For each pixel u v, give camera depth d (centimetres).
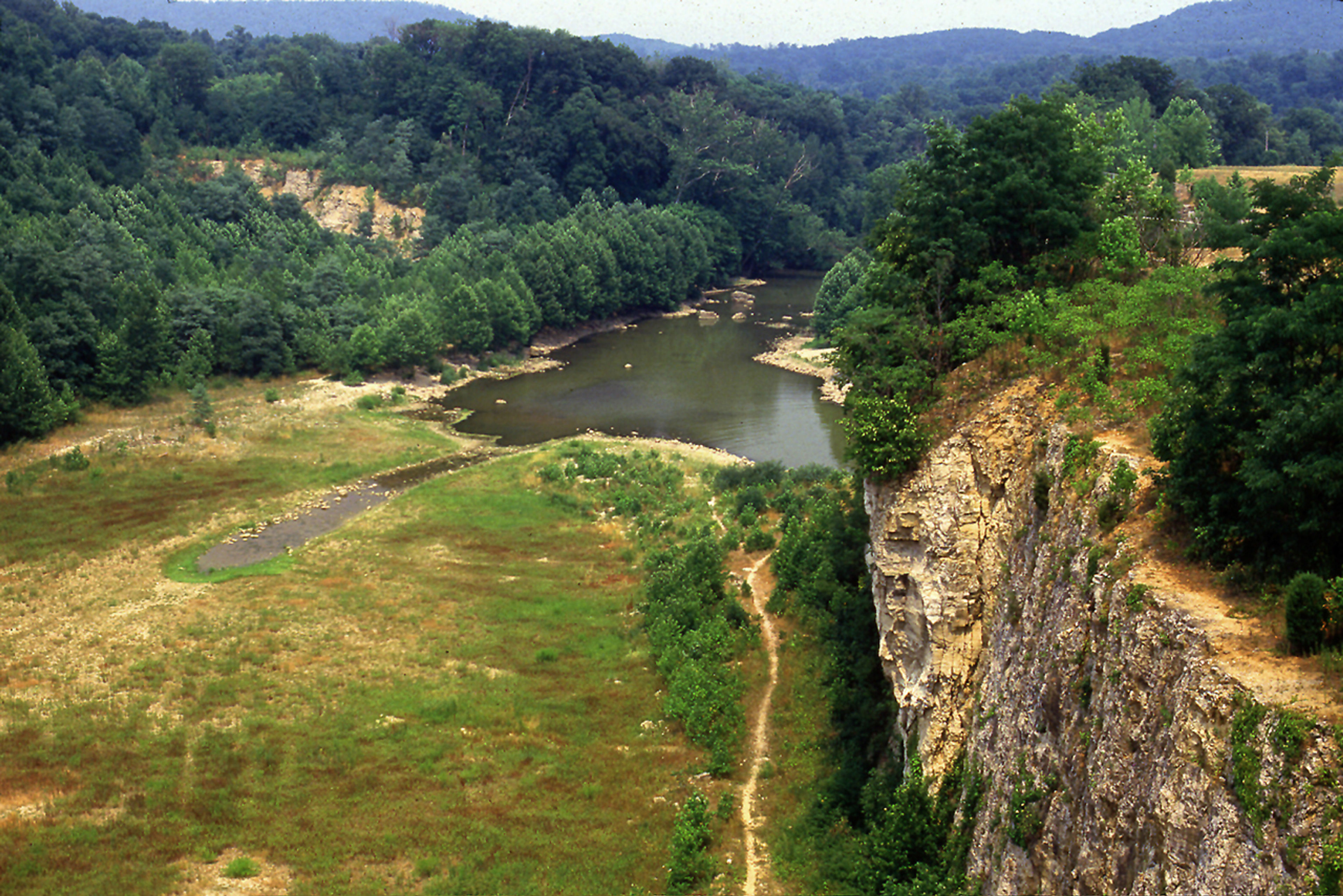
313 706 5069
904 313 4166
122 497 7900
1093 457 2934
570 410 10969
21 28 16062
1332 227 2319
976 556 3466
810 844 3894
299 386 11062
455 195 16488
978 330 3797
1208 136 10169
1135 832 2184
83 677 5297
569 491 8275
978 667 3425
